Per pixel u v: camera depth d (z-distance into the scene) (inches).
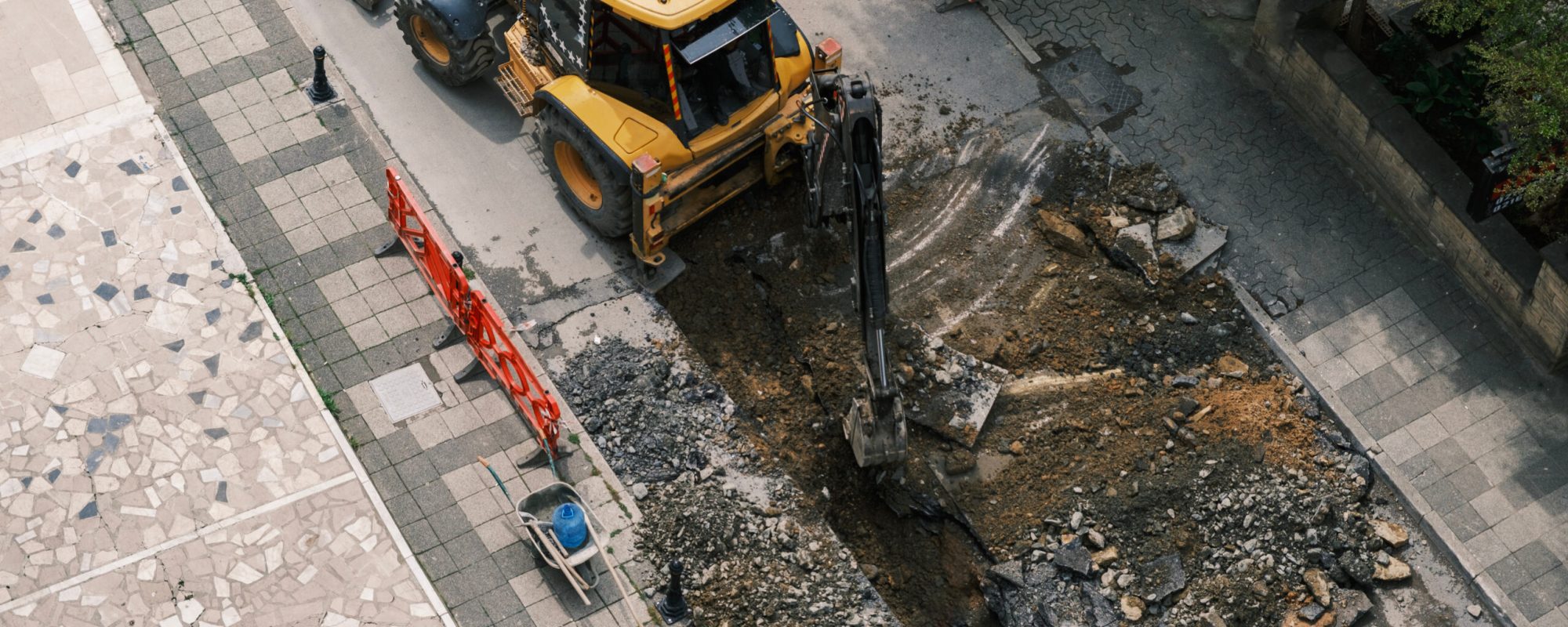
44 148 714.2
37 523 606.5
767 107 680.4
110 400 640.4
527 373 615.5
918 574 629.3
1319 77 739.4
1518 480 648.4
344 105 742.5
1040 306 703.7
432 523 616.1
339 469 627.5
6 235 685.3
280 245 692.7
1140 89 775.7
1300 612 613.0
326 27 769.6
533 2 697.6
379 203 711.1
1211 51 789.2
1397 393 674.2
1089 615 609.9
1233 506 637.3
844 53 781.9
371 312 674.8
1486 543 631.2
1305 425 666.8
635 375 664.4
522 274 695.1
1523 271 671.1
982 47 788.6
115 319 663.8
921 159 748.0
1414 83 738.8
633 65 660.7
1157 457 653.3
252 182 713.0
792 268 707.4
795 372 679.7
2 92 732.7
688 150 665.6
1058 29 796.6
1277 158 751.7
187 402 642.2
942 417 658.2
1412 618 617.9
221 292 675.4
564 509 587.8
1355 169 745.6
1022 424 663.8
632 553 610.2
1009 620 611.8
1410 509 642.8
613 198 669.3
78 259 681.0
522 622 593.0
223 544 605.3
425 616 592.4
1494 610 617.0
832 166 663.1
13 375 643.5
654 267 695.1
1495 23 636.1
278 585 597.0
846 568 617.6
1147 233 717.3
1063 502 639.8
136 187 705.6
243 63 753.6
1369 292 706.8
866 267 585.9
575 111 664.4
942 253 719.7
